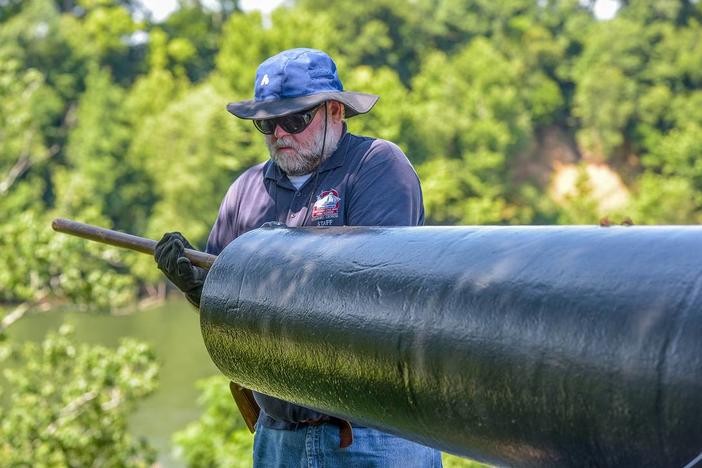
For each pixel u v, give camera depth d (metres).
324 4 166.62
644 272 2.65
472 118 137.75
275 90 5.11
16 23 157.50
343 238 3.83
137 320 99.75
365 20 167.50
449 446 3.26
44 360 28.08
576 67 161.50
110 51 165.00
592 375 2.66
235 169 126.62
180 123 126.62
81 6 181.62
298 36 136.12
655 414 2.54
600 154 153.62
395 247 3.50
